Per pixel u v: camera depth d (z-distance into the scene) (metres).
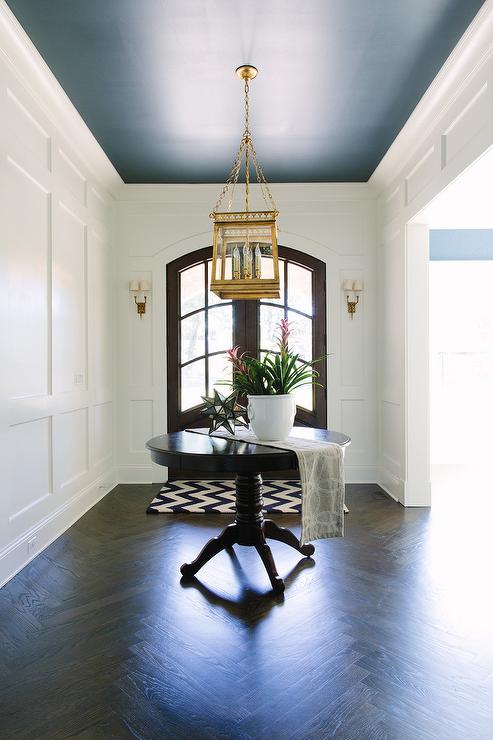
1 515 2.78
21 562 3.00
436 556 3.15
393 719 1.69
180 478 5.34
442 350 6.26
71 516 3.86
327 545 3.36
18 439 3.01
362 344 5.29
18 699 1.80
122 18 2.66
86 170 4.34
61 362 3.73
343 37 2.83
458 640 2.18
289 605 2.50
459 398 6.26
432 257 6.24
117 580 2.82
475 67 2.90
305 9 2.61
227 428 3.00
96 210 4.62
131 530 3.70
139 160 4.54
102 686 1.88
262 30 2.77
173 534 3.60
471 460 6.26
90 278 4.41
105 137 4.07
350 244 5.28
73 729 1.66
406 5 2.58
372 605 2.50
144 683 1.89
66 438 3.82
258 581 2.79
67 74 3.17
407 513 4.11
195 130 3.96
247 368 2.94
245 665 2.00
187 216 5.29
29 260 3.17
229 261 2.92
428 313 4.38
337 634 2.23
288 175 4.94
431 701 1.78
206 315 5.38
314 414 5.30
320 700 1.79
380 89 3.38
